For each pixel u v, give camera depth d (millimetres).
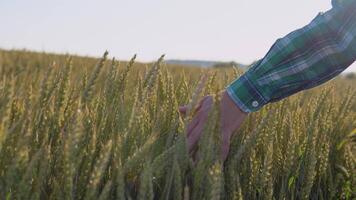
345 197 2012
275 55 1746
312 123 1869
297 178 1861
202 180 1311
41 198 1225
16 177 1111
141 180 1157
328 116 2119
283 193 1660
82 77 1721
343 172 2053
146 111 1659
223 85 2203
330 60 1749
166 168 1354
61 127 1445
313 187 1932
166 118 1609
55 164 1340
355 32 1694
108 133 1556
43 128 1405
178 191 1264
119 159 1244
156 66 1707
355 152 2268
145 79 1713
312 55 1745
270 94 1746
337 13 1719
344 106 2352
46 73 1498
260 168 1696
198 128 1615
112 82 1687
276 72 1737
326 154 1867
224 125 1703
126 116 1481
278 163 1771
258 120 1851
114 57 1699
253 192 1561
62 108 1464
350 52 1727
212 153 1330
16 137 1210
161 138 1512
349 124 2289
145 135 1551
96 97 1738
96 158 1333
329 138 2104
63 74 1488
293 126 1959
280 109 1983
